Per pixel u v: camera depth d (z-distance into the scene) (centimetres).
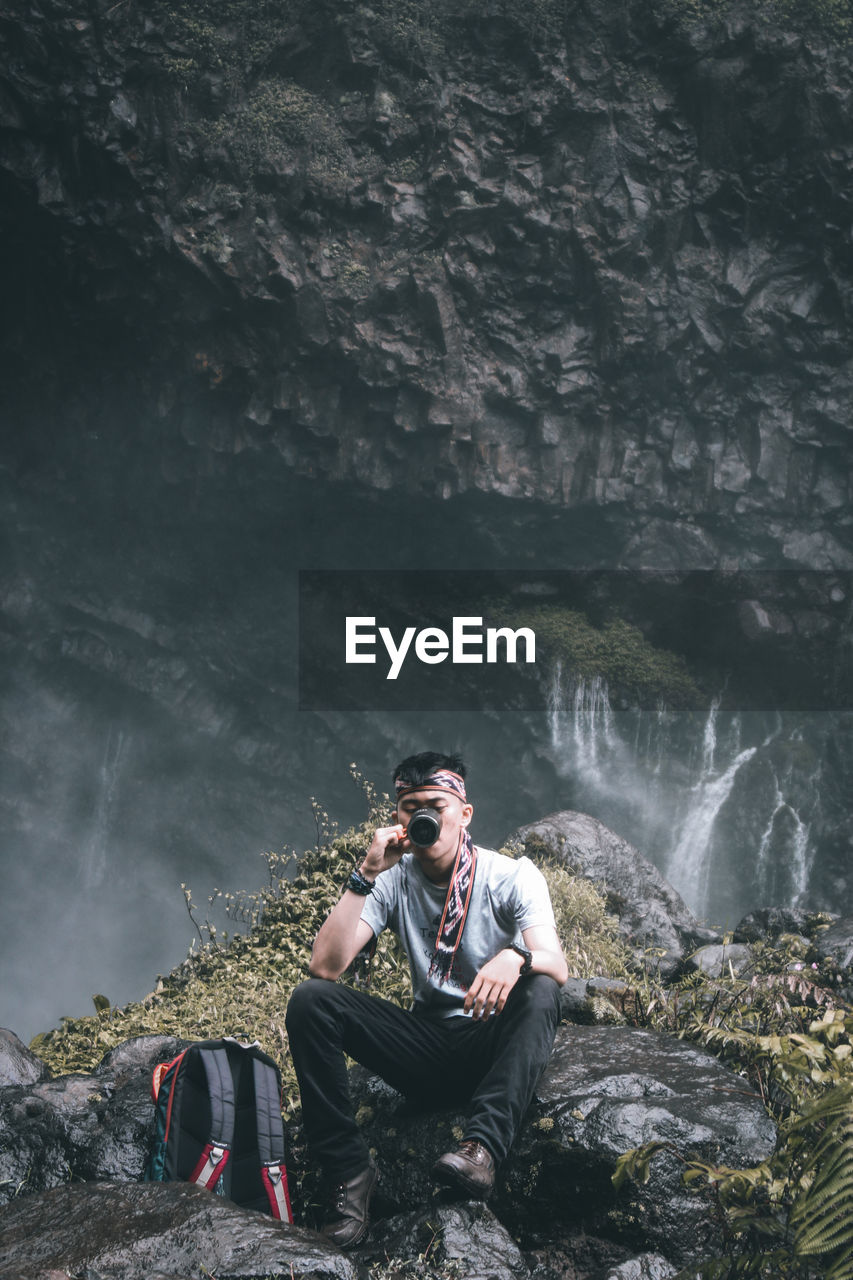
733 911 1950
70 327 1895
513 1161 263
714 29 1655
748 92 1666
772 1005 353
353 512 2008
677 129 1705
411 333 1758
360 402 1848
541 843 680
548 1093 275
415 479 1859
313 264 1736
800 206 1703
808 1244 184
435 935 281
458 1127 271
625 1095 275
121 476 2112
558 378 1783
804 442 1791
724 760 2003
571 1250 252
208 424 1911
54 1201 244
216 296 1770
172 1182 243
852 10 1648
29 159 1709
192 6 1706
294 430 1861
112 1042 435
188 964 576
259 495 2003
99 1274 208
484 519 1919
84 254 1777
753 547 1862
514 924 278
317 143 1719
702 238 1730
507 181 1706
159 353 1859
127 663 2266
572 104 1694
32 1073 350
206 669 2247
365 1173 265
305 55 1734
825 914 609
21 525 2216
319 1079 266
